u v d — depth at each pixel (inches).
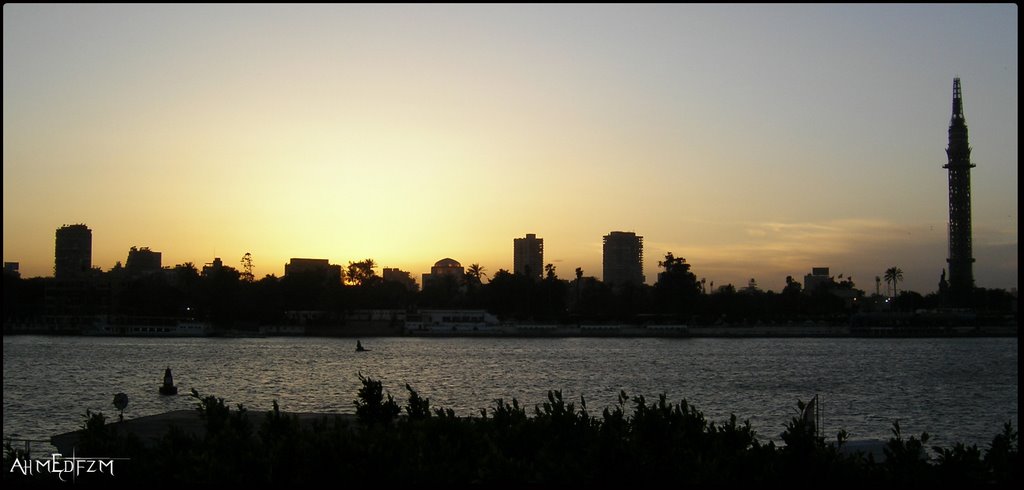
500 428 1013.2
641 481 864.3
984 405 3550.7
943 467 872.9
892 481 863.1
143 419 1449.3
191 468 869.8
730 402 3612.2
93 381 4493.1
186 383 4416.8
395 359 6550.2
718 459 884.6
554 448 960.3
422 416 1119.0
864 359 6914.4
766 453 909.2
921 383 4685.0
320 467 862.5
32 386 4170.8
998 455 893.2
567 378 4963.1
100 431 970.1
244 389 4109.3
